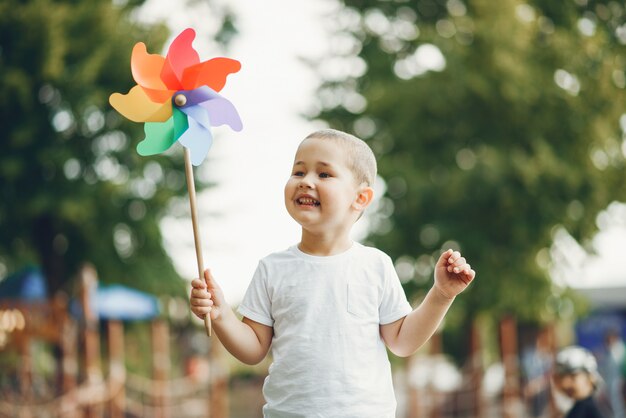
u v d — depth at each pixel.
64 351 14.20
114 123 18.36
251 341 4.14
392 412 4.09
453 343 23.84
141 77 4.30
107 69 18.22
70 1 17.95
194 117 4.25
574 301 21.47
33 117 18.12
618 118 20.91
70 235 19.27
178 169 19.38
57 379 14.42
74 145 18.44
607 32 21.34
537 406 17.06
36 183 18.42
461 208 21.12
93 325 14.55
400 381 20.44
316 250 4.20
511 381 16.59
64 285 19.38
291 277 4.14
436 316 4.08
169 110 4.29
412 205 20.98
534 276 20.88
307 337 4.04
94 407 14.30
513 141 21.06
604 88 20.61
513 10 20.62
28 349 13.98
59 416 13.48
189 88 4.29
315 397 3.98
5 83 17.66
